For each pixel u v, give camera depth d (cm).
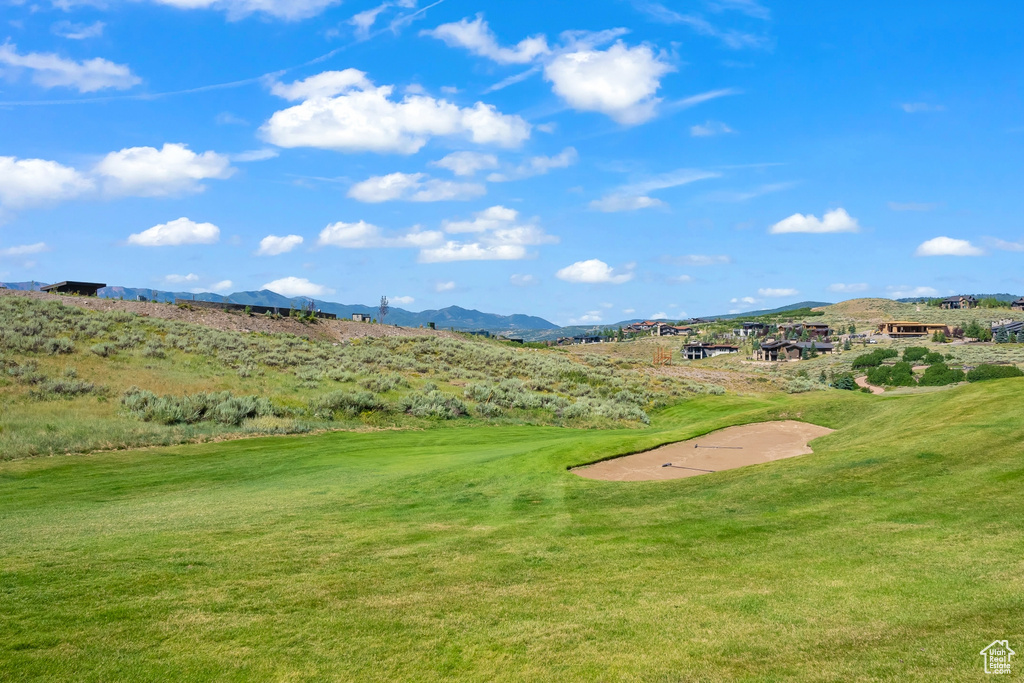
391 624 759
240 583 902
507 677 626
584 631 716
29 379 2755
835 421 2548
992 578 721
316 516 1315
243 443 2428
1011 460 1181
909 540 890
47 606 812
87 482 1773
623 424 3656
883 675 551
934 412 1803
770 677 577
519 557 1000
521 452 2052
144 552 1043
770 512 1135
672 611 750
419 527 1215
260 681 633
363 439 2612
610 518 1216
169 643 713
